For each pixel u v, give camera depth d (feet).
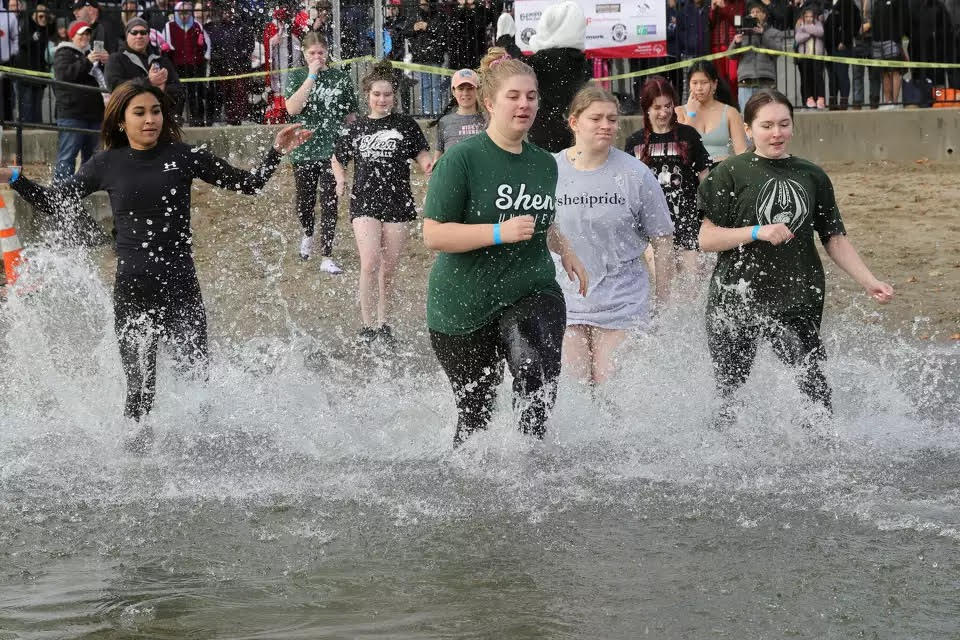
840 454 23.21
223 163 26.61
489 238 21.17
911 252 47.52
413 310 42.39
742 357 24.54
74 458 23.71
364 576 17.13
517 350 21.79
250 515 19.98
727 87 38.68
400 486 21.44
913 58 67.67
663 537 18.53
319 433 25.22
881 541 18.21
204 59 63.98
